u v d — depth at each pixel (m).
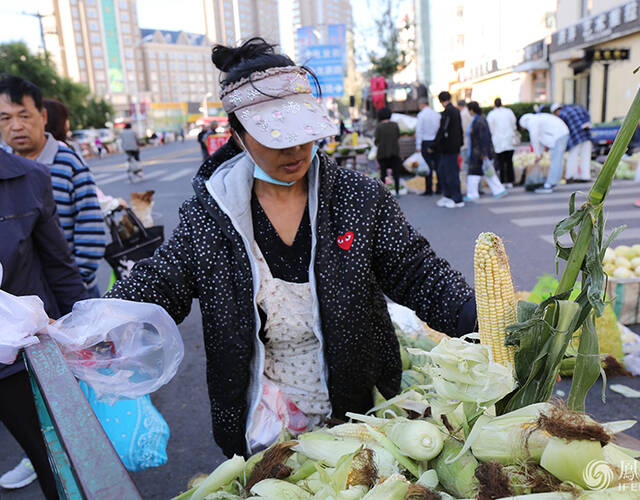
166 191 12.48
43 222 1.94
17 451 2.89
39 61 42.53
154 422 2.13
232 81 1.33
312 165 1.45
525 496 0.89
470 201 9.06
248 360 1.49
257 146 1.32
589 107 17.53
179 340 1.43
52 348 1.18
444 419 1.14
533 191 9.58
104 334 1.31
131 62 123.06
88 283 2.66
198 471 2.60
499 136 10.19
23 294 1.88
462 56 34.00
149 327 1.42
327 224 1.42
